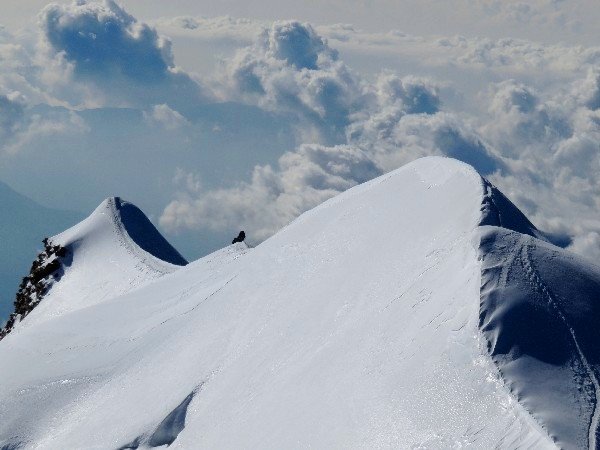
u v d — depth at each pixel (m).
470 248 48.78
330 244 68.50
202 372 59.19
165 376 61.75
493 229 49.78
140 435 53.88
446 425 35.81
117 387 63.28
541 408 34.75
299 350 54.19
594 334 41.88
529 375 37.31
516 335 40.03
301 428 42.78
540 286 44.31
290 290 64.94
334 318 55.34
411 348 43.19
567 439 32.69
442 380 38.66
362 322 51.28
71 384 65.50
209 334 65.06
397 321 47.62
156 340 69.12
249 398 51.50
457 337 40.94
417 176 70.25
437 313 44.50
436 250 53.59
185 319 70.62
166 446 52.38
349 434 39.22
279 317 61.25
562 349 40.03
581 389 37.00
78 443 55.97
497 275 44.62
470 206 56.66
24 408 63.50
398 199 67.94
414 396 38.66
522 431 33.69
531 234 55.94
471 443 34.16
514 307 41.75
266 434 44.78
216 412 52.28
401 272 54.28
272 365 54.38
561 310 42.81
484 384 37.25
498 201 57.47
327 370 47.88
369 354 46.03
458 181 62.56
